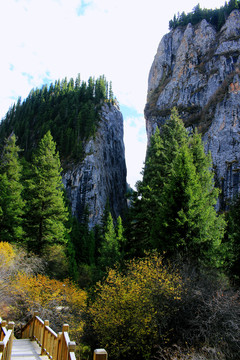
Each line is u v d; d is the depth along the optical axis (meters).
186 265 12.38
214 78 67.12
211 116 59.97
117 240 30.84
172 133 22.95
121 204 97.06
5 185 25.27
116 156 100.94
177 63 79.00
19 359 7.49
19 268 16.95
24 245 22.55
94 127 89.12
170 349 9.21
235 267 16.14
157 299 10.60
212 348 8.34
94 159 81.69
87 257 43.94
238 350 8.60
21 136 103.12
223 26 76.00
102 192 80.69
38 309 12.98
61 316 13.38
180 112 69.62
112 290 11.52
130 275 12.87
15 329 12.65
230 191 48.97
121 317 10.48
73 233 45.22
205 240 14.18
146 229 20.25
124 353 10.73
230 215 24.33
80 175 77.94
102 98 112.31
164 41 90.06
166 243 14.53
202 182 18.94
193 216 14.39
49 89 134.75
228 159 51.53
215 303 9.73
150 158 23.45
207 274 12.73
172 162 19.98
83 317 14.01
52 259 23.47
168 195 15.62
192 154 19.73
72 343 5.23
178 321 10.25
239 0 80.50
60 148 85.50
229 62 66.81
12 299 13.35
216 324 9.13
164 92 77.31
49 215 23.59
